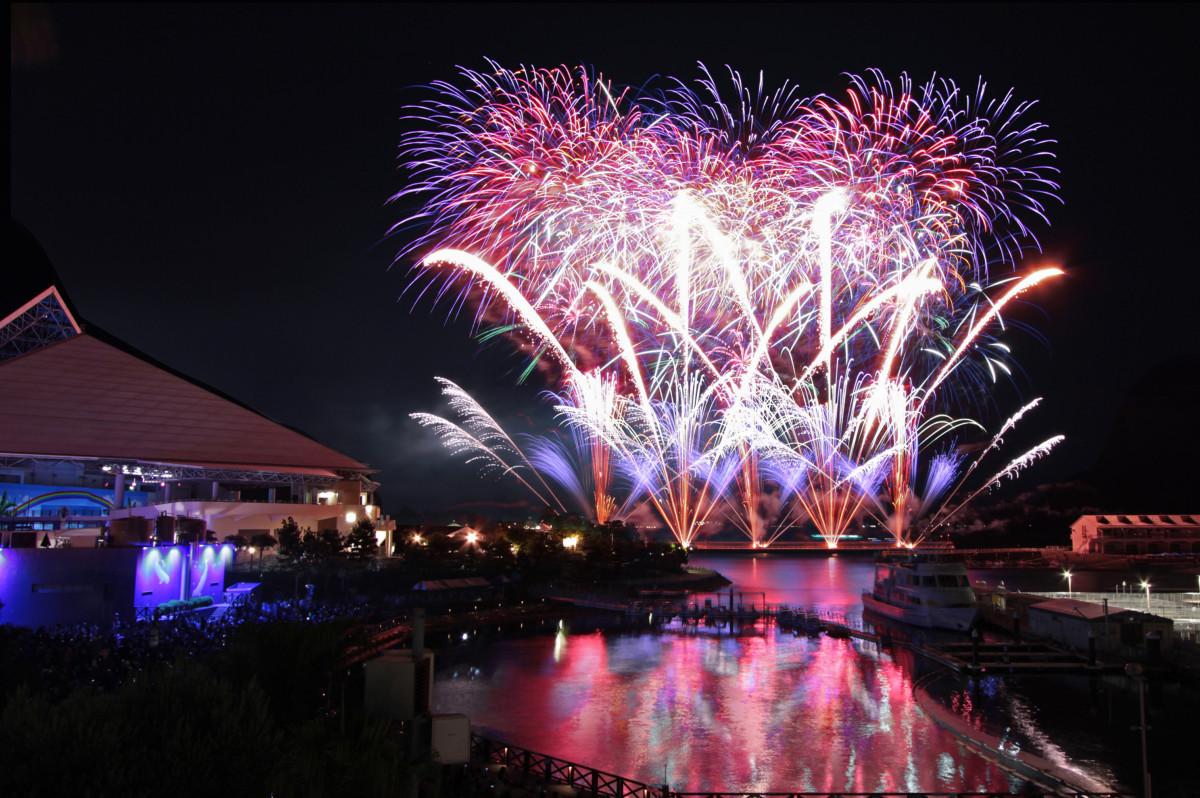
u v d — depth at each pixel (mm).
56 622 56375
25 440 99812
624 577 148500
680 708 55250
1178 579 196000
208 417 112438
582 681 63844
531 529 144625
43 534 65062
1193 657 65875
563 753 44938
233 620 60875
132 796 16656
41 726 17359
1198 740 47531
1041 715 53125
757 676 66125
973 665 65688
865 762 43500
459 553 117938
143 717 18953
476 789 32719
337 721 28406
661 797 34531
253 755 18703
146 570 60781
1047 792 36250
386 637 71375
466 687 61500
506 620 95875
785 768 42469
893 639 82312
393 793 21797
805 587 171500
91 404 106688
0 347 122625
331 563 93312
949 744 46812
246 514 102375
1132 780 41062
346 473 118250
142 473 105875
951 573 93312
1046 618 77750
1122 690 59656
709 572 178500
